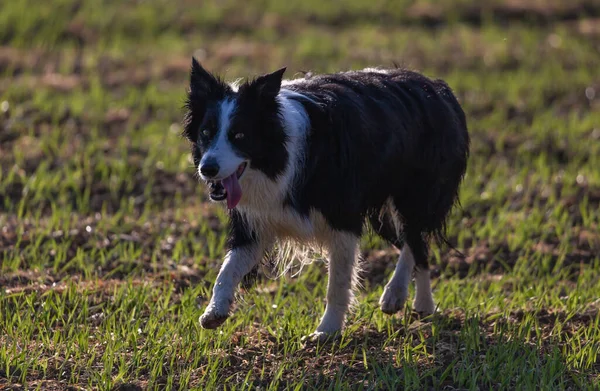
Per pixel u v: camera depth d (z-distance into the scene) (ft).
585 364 29.76
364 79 33.17
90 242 43.39
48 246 41.68
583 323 33.63
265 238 31.48
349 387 27.27
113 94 70.64
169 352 30.19
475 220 49.26
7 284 37.42
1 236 43.32
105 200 50.93
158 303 34.76
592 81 75.46
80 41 86.07
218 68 76.74
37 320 32.53
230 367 29.48
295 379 28.32
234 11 98.94
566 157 59.11
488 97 71.00
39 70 76.74
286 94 30.32
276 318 33.73
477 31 93.40
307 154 29.91
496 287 38.45
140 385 27.96
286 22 95.71
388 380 28.12
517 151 59.93
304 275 40.04
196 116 29.81
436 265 43.50
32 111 64.39
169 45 85.35
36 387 27.58
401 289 33.73
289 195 30.01
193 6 99.66
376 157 31.55
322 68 77.10
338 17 98.17
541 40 89.15
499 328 32.96
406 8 100.89
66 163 54.80
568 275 41.91
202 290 37.22
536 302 35.99
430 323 33.06
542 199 52.37
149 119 65.36
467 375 28.35
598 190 52.70
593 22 96.07
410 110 33.27
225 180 28.66
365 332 32.30
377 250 45.34
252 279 31.94
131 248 41.47
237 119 28.55
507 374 28.48
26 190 49.83
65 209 47.91
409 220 34.40
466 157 36.40
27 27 86.48
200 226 47.14
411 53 83.46
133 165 55.11
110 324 32.14
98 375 28.32
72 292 35.19
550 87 73.77
